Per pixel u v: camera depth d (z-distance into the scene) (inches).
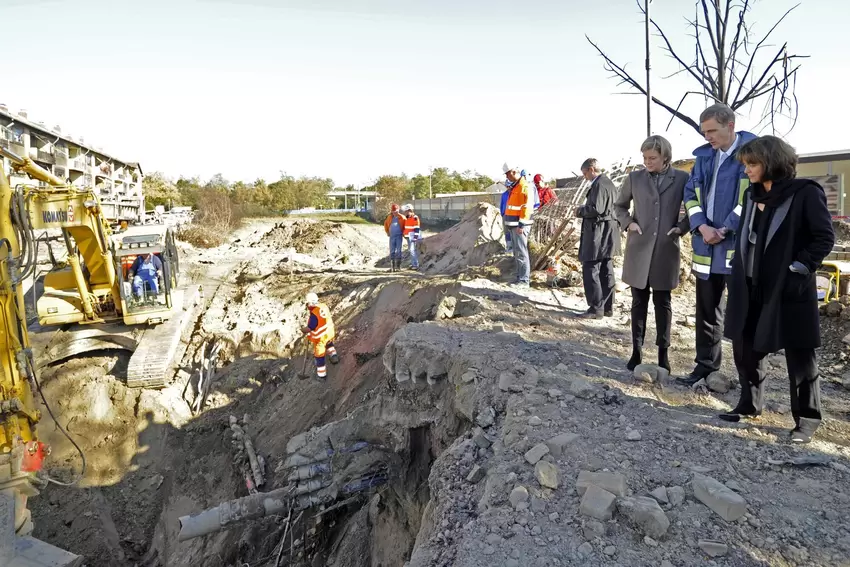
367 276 658.8
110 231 521.7
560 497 139.6
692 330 285.6
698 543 118.9
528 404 189.3
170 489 423.2
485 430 193.0
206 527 303.1
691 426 169.5
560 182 728.3
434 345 270.2
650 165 198.4
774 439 158.7
